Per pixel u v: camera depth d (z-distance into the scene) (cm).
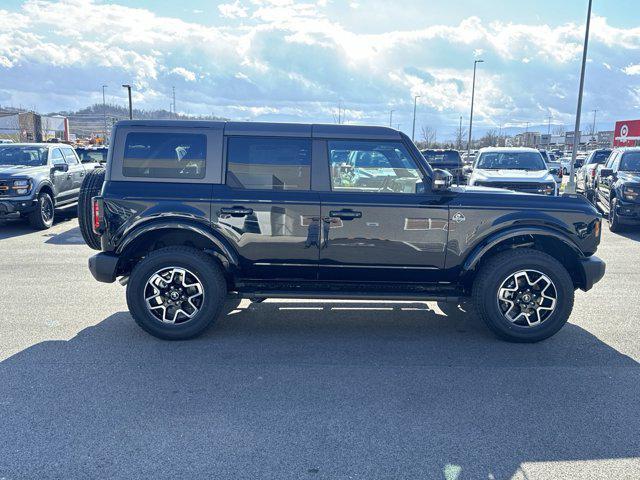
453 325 588
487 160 1495
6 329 558
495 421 377
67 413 381
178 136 529
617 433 362
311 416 381
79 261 883
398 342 534
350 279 541
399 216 523
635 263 904
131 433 356
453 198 529
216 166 528
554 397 414
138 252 557
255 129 531
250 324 584
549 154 2953
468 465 324
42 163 1272
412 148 529
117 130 532
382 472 316
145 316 523
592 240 536
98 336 539
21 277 776
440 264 533
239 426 366
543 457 333
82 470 316
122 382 434
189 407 393
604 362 485
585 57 2397
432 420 377
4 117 6159
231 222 523
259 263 532
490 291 523
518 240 558
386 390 424
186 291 530
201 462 324
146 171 530
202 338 538
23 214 1170
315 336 549
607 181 1341
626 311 638
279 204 522
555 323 526
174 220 521
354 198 524
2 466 319
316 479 309
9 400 400
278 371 459
